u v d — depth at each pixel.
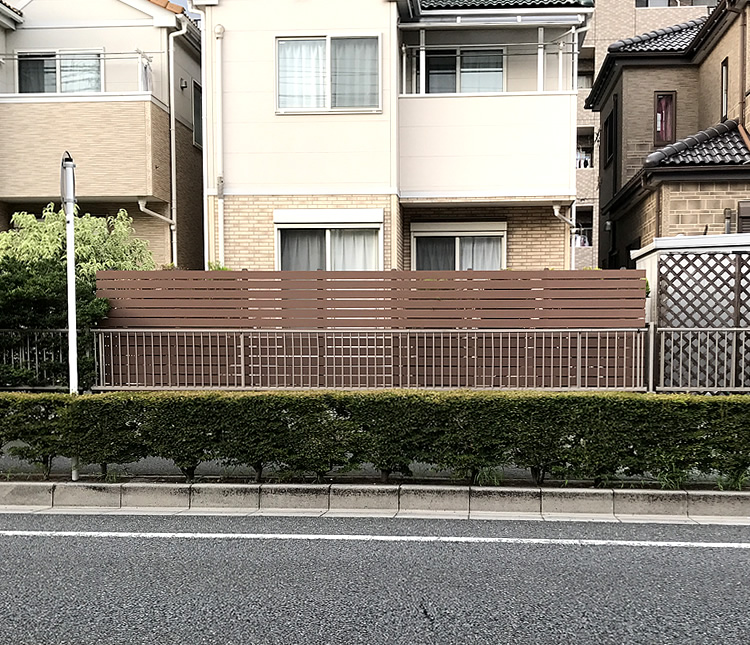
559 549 4.79
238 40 11.12
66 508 5.98
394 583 4.12
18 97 11.55
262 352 7.73
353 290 7.77
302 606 3.78
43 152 11.57
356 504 5.92
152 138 11.67
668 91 15.16
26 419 6.25
